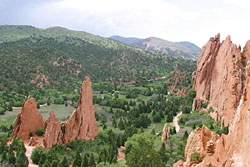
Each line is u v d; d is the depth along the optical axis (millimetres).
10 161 70438
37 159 75250
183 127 115875
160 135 103875
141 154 61812
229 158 41844
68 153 82000
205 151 48125
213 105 125562
